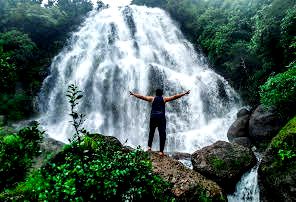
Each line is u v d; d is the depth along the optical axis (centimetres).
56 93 1694
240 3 1756
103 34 1992
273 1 1296
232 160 748
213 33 1739
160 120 635
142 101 1487
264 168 620
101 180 387
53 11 2027
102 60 1769
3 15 1823
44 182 370
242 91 1436
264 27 1205
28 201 355
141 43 1973
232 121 1323
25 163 319
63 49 1902
